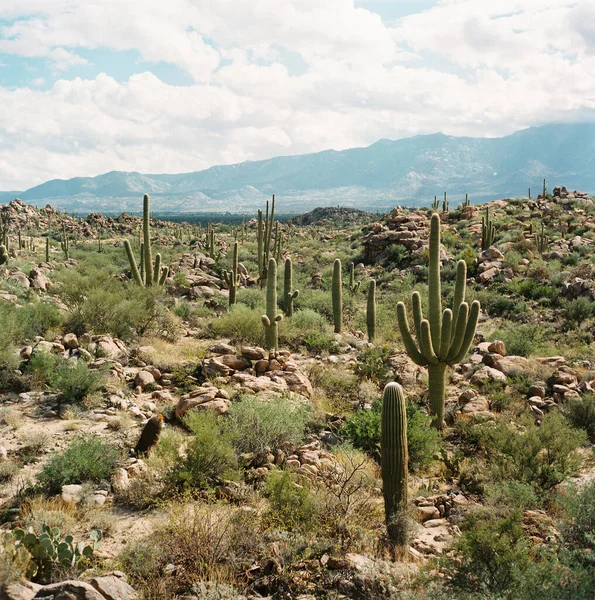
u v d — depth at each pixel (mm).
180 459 8164
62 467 7738
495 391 14438
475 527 6082
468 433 11914
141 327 17297
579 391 14367
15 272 21688
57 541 5594
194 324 20422
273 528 6438
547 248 38656
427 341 12547
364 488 8258
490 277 32781
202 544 5930
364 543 6664
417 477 10070
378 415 11180
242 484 7969
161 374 13789
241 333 18281
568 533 6695
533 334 21953
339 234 69250
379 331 23000
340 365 17016
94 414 10719
